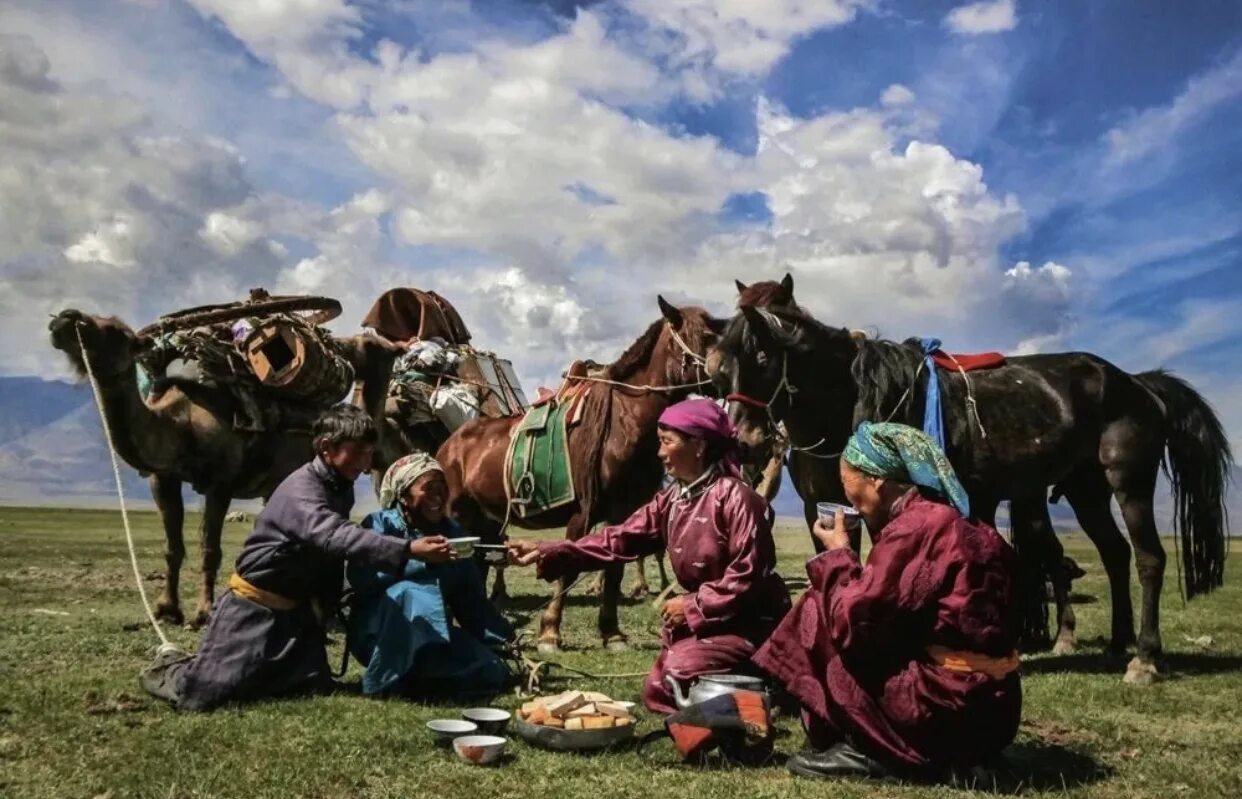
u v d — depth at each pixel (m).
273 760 4.43
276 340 9.52
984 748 4.29
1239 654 8.45
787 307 7.61
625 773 4.42
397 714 5.36
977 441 7.46
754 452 7.14
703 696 4.62
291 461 9.80
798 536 27.27
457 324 13.82
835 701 4.33
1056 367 7.71
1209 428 7.97
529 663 6.20
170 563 9.21
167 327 9.23
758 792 4.12
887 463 4.30
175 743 4.66
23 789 3.99
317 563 5.75
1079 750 5.04
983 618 4.12
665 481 8.59
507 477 8.80
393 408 12.46
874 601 4.13
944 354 7.81
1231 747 5.17
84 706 5.39
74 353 8.34
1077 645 8.98
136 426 8.73
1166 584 15.32
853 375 7.32
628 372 8.49
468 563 6.18
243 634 5.59
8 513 40.19
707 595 4.88
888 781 4.29
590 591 13.44
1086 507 8.48
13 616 9.33
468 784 4.21
